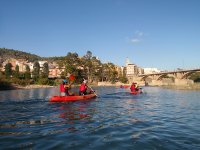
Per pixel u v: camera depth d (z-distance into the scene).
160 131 9.38
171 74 122.94
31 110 15.57
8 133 8.96
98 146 7.23
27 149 6.92
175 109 17.17
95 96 26.16
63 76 105.88
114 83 126.75
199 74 138.25
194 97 30.86
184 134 8.84
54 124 10.78
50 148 7.01
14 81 83.25
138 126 10.41
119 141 7.80
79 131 9.30
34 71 121.81
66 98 21.31
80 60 117.38
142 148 7.03
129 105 19.66
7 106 17.59
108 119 12.27
